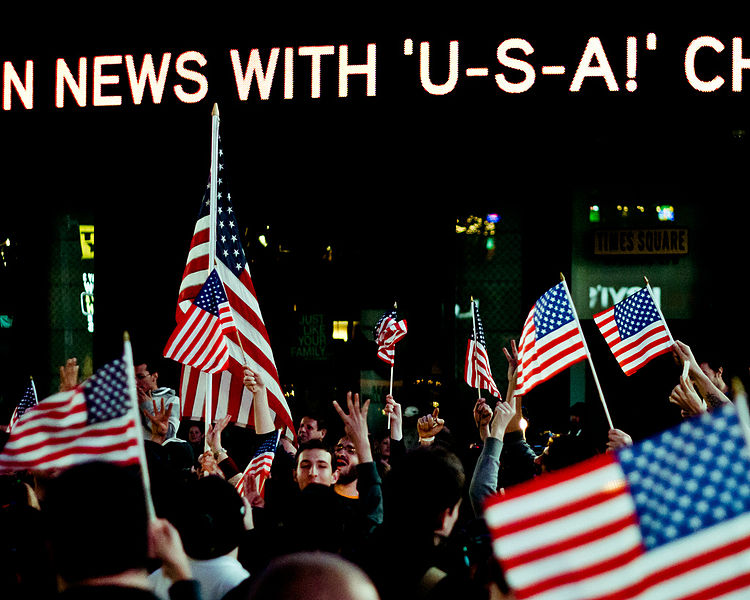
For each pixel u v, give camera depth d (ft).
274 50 41.75
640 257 43.34
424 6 41.22
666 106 39.65
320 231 46.06
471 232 44.88
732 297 42.14
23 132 45.88
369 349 45.62
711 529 8.26
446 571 12.11
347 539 14.47
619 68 39.55
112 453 13.07
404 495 12.19
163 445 24.04
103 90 43.27
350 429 16.58
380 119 43.04
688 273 42.93
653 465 8.46
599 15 39.68
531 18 40.32
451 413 44.29
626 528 8.37
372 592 7.65
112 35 43.42
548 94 40.16
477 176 44.24
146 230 46.26
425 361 44.65
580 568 8.36
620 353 25.22
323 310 46.09
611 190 43.65
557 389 42.86
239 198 46.34
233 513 13.10
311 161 45.39
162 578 13.21
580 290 43.88
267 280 46.60
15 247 49.01
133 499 8.89
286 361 46.50
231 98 42.37
